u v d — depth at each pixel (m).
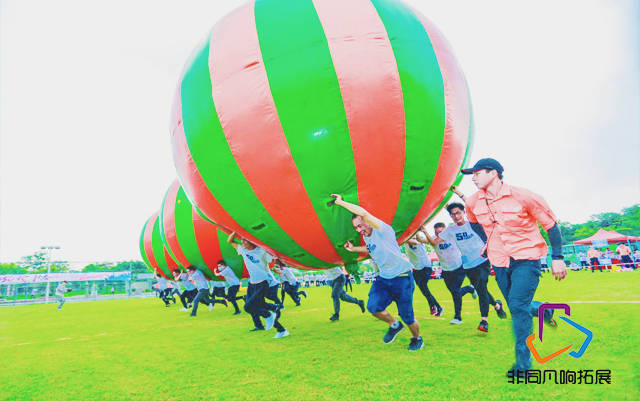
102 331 6.30
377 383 2.42
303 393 2.34
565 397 2.01
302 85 2.84
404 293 3.22
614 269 15.38
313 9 3.13
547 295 6.69
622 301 5.30
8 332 6.87
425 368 2.68
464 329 4.11
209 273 8.36
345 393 2.28
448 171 3.32
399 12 3.35
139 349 4.31
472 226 3.10
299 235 3.29
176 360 3.57
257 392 2.43
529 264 2.61
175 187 8.21
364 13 3.12
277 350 3.71
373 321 5.34
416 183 3.16
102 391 2.71
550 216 2.58
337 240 3.35
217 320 7.00
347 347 3.59
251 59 3.02
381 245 3.13
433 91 3.08
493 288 9.91
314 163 2.89
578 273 14.99
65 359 3.97
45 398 2.62
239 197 3.19
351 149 2.87
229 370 3.04
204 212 3.73
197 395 2.47
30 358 4.14
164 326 6.51
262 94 2.91
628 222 56.94
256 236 3.45
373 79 2.87
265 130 2.90
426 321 4.86
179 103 3.52
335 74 2.83
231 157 3.06
